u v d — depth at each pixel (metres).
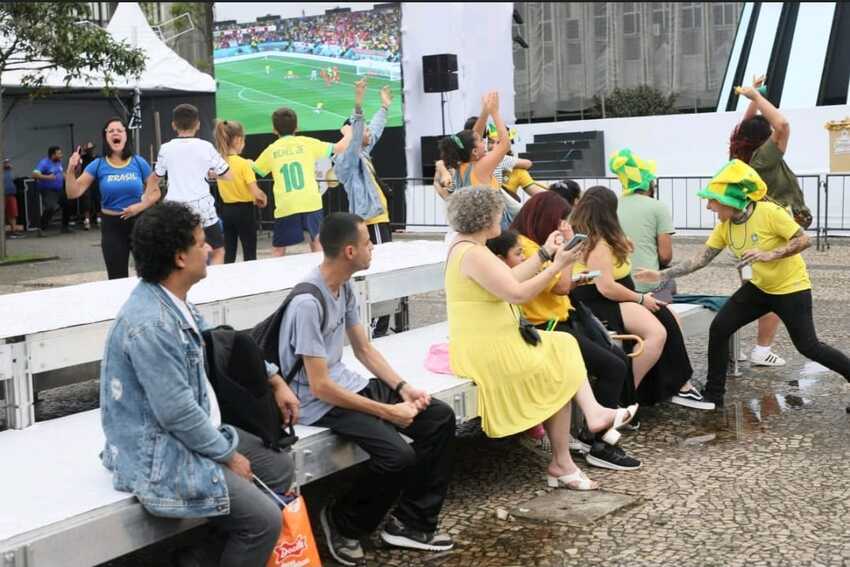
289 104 18.64
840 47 17.02
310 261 7.44
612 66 23.16
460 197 4.76
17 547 3.09
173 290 3.42
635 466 5.25
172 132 21.38
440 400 4.47
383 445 4.05
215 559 3.63
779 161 6.76
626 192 6.66
